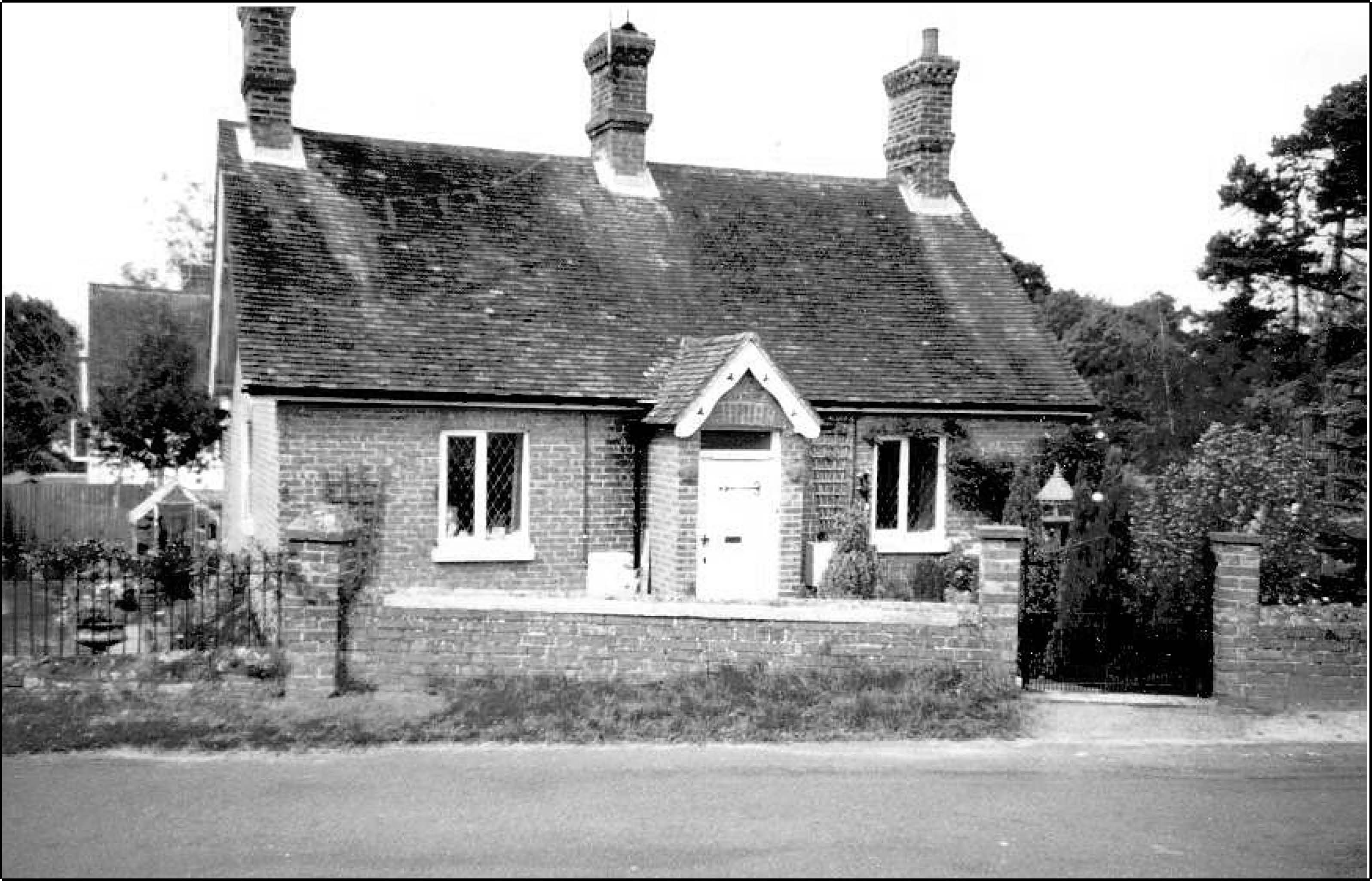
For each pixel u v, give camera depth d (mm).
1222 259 31609
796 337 18266
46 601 12766
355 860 7781
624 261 18734
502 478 16391
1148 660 11984
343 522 11586
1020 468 17734
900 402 17578
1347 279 28062
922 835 8375
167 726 10172
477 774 9445
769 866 7785
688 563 15742
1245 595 11531
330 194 17938
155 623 13914
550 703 10820
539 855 7910
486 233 18312
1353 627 11555
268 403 16234
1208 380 33781
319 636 11016
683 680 11406
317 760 9703
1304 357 29984
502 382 15922
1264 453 16453
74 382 36656
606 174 20188
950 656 11484
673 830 8367
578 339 17078
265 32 18234
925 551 18016
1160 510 17188
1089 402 18703
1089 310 49688
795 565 16391
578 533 16516
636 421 16688
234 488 20531
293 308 15852
